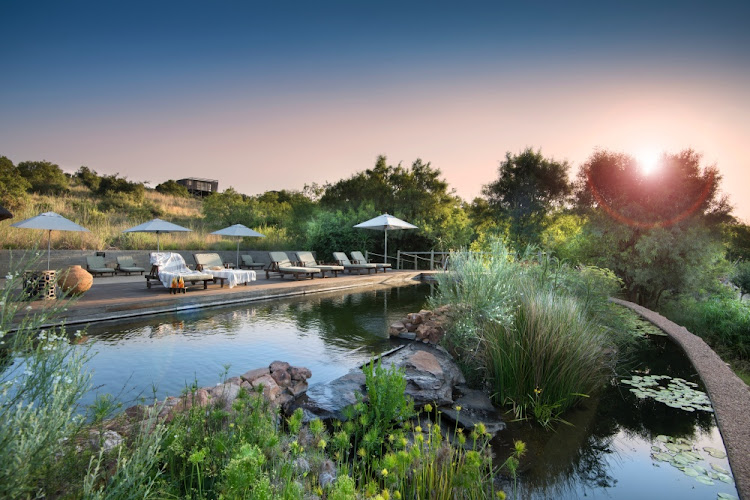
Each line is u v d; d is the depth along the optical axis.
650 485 2.45
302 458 2.17
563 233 20.08
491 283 4.81
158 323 6.62
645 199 12.70
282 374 3.72
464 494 2.02
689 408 3.64
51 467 1.40
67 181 31.45
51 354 1.62
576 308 4.57
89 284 7.26
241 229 13.55
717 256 12.46
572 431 3.20
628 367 4.89
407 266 19.58
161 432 1.79
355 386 3.70
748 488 2.32
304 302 9.22
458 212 22.06
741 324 8.64
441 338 5.25
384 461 1.78
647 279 12.27
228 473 1.29
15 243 11.60
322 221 18.31
